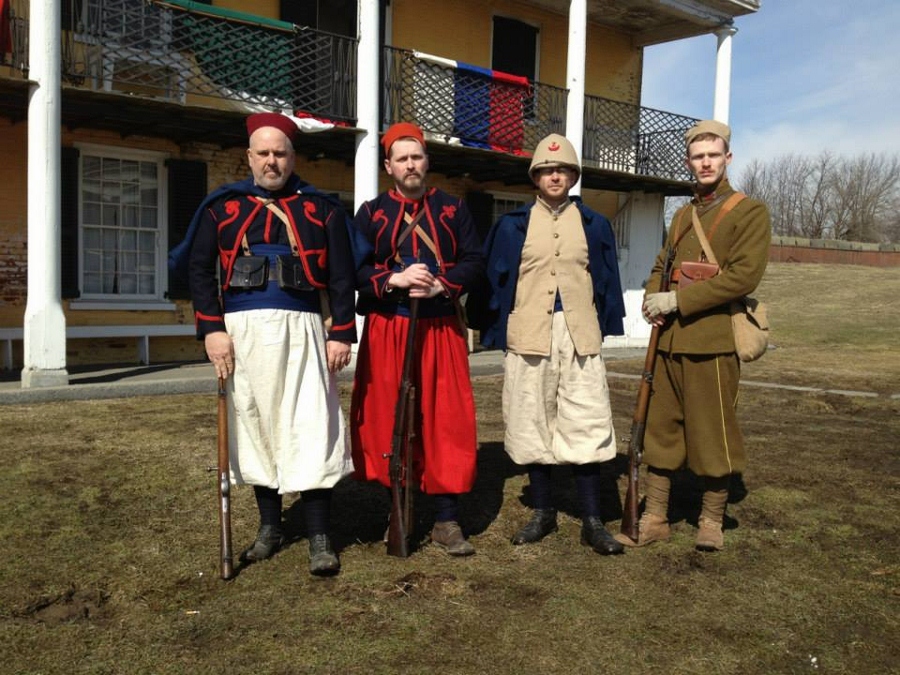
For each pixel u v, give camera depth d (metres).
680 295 3.32
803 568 3.27
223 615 2.74
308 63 8.91
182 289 9.84
